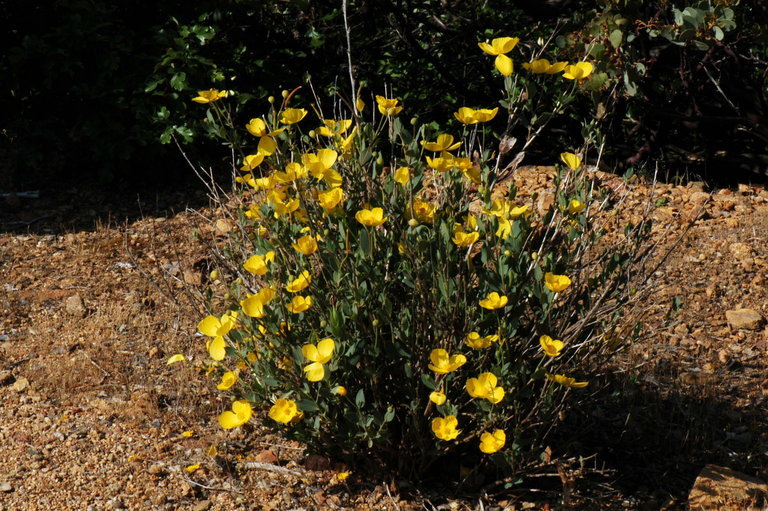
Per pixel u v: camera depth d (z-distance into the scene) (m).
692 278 4.93
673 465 3.36
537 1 5.82
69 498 3.10
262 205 3.05
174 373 4.01
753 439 3.54
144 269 5.18
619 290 3.25
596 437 3.52
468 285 2.94
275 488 3.19
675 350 4.23
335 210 2.94
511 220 2.93
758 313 4.48
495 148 6.85
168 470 3.28
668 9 5.18
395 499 3.11
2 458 3.33
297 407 2.83
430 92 7.16
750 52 5.77
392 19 6.95
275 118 3.04
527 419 2.88
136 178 6.62
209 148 6.73
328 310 2.84
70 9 6.48
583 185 3.07
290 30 7.12
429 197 5.36
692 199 5.98
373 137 3.05
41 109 6.53
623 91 5.04
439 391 2.71
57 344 4.28
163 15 6.85
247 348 3.02
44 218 6.05
